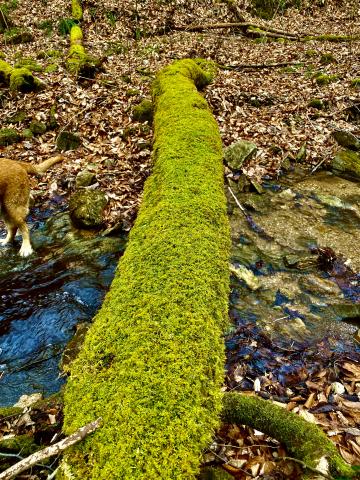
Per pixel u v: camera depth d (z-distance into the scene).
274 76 4.25
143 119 3.06
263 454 0.98
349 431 1.05
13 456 0.93
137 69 4.19
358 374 1.27
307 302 1.64
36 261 1.95
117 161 2.66
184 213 1.38
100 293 1.72
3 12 5.60
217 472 0.91
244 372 1.28
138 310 0.96
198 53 4.82
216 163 1.83
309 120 3.22
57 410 1.09
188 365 0.82
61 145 2.82
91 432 0.71
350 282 1.75
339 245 1.99
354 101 3.47
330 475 0.83
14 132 2.90
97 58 4.17
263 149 2.80
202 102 2.48
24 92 3.44
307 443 0.89
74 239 2.07
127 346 0.86
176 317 0.93
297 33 5.95
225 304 1.10
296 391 1.22
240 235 2.06
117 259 1.92
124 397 0.75
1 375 1.37
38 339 1.51
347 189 2.49
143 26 5.61
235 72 4.32
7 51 4.86
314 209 2.29
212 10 6.22
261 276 1.79
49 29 5.47
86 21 5.59
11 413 1.12
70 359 1.37
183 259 1.14
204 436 0.73
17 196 1.93
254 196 2.39
